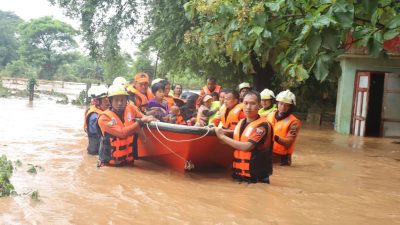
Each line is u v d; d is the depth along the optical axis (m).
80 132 10.35
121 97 6.48
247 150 5.87
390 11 4.37
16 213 4.32
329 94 19.59
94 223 4.18
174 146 6.34
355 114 14.84
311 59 3.84
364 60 14.66
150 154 6.92
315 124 18.03
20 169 6.13
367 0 3.46
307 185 6.24
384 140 13.55
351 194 5.87
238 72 17.42
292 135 7.59
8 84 34.56
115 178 5.95
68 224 4.12
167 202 4.98
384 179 7.09
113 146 6.56
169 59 15.81
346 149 10.84
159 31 13.79
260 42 4.46
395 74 14.42
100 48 15.14
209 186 5.80
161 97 7.45
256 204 5.07
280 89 18.19
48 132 10.08
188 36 10.06
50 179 5.69
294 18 4.47
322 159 8.89
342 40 4.14
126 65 38.41
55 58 65.19
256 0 4.73
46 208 4.53
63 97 26.53
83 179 5.78
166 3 12.70
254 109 5.78
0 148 7.68
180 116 7.67
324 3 3.55
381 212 5.07
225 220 4.46
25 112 15.03
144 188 5.54
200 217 4.52
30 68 65.31
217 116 7.44
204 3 5.83
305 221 4.57
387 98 14.53
